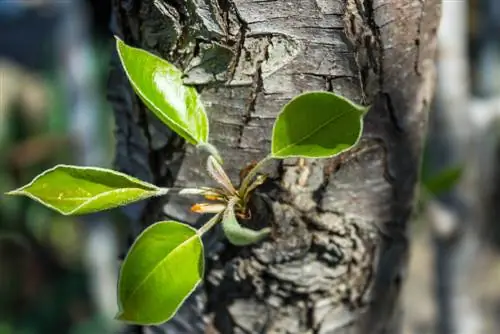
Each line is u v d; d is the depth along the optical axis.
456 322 0.88
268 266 0.46
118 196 0.42
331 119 0.41
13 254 1.65
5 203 1.59
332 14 0.43
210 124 0.44
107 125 1.24
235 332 0.47
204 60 0.43
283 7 0.43
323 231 0.46
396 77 0.45
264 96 0.44
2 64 2.00
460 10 0.78
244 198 0.43
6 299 1.62
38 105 1.78
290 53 0.43
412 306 1.54
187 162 0.45
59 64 1.46
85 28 1.10
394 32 0.44
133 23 0.45
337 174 0.45
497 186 1.71
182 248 0.42
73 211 0.42
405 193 0.48
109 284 1.24
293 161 0.45
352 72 0.44
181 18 0.43
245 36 0.43
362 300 0.48
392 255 0.48
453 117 0.79
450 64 0.78
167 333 0.49
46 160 1.57
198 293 0.47
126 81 0.46
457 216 0.84
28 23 1.91
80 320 1.58
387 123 0.46
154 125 0.46
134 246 0.42
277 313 0.47
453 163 0.81
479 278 1.69
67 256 1.68
